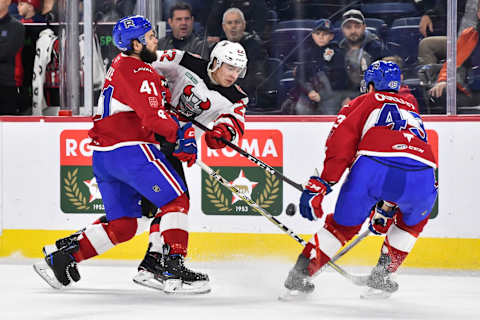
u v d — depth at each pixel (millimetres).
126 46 10727
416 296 11070
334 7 18172
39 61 17188
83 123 14750
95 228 11234
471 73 16797
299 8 18016
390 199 10195
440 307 10047
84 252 11258
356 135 10219
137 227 11422
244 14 17828
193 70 11734
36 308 9734
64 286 11445
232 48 11289
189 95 11742
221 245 14508
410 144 10078
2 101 17312
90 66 15625
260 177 14328
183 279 10852
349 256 14227
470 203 13648
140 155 10570
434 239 13836
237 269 13977
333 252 10547
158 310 9586
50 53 17125
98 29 16641
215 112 11914
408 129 10188
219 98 11789
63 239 11375
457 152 13664
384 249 10961
